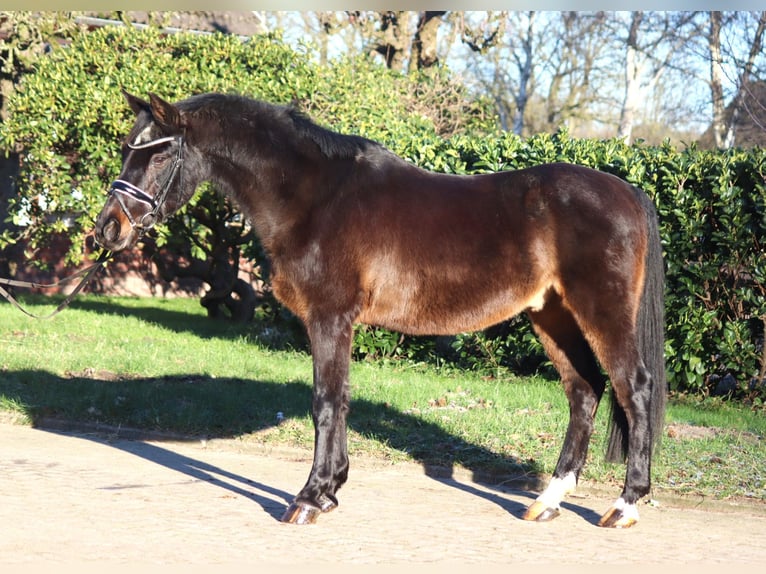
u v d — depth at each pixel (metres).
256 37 13.11
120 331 12.23
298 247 5.18
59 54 13.21
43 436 7.04
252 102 5.40
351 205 5.17
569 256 5.01
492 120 19.55
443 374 9.93
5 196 16.14
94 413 7.52
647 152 9.12
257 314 15.85
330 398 5.08
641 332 5.09
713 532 5.06
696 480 6.01
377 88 14.38
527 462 6.35
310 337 5.19
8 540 4.40
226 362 9.92
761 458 6.56
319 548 4.52
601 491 5.86
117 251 5.33
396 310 5.23
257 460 6.54
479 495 5.76
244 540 4.60
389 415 7.59
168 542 4.50
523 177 5.19
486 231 5.12
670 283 8.97
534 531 4.96
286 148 5.25
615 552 4.60
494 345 9.92
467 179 5.34
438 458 6.48
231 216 13.02
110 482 5.67
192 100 5.39
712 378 9.08
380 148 5.36
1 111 15.83
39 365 9.20
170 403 7.70
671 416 7.96
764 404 8.62
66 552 4.27
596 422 7.66
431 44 22.23
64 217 14.59
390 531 4.86
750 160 8.56
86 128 12.10
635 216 5.09
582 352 5.44
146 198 5.21
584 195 5.04
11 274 16.52
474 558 4.43
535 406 8.08
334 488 5.15
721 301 8.82
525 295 5.13
